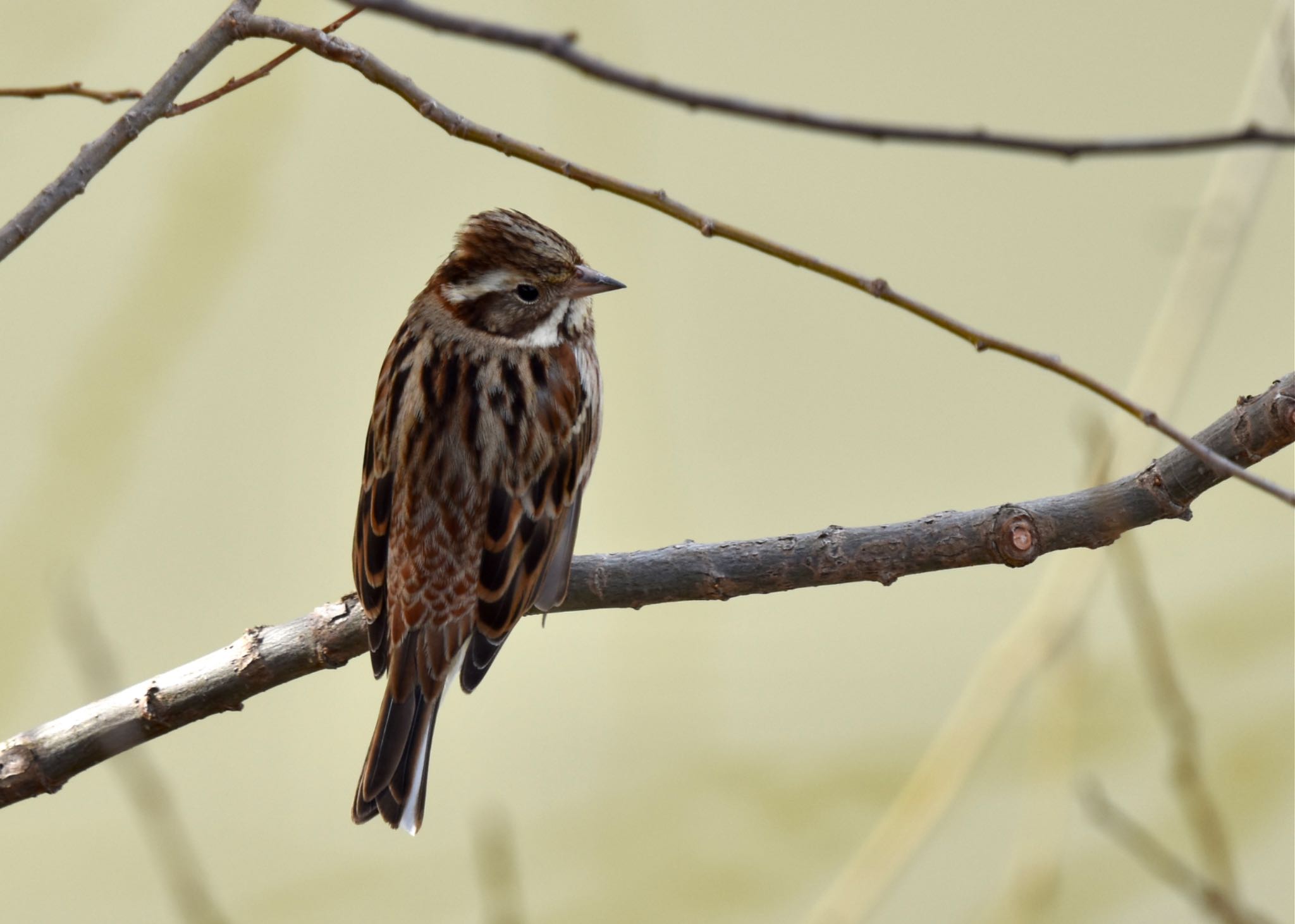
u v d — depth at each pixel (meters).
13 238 5.72
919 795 9.19
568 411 7.89
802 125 4.34
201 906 7.17
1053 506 6.44
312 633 6.80
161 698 6.57
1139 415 5.28
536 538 7.57
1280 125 9.46
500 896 6.64
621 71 4.20
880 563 6.54
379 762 6.96
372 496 7.46
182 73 5.90
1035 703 10.61
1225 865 7.19
